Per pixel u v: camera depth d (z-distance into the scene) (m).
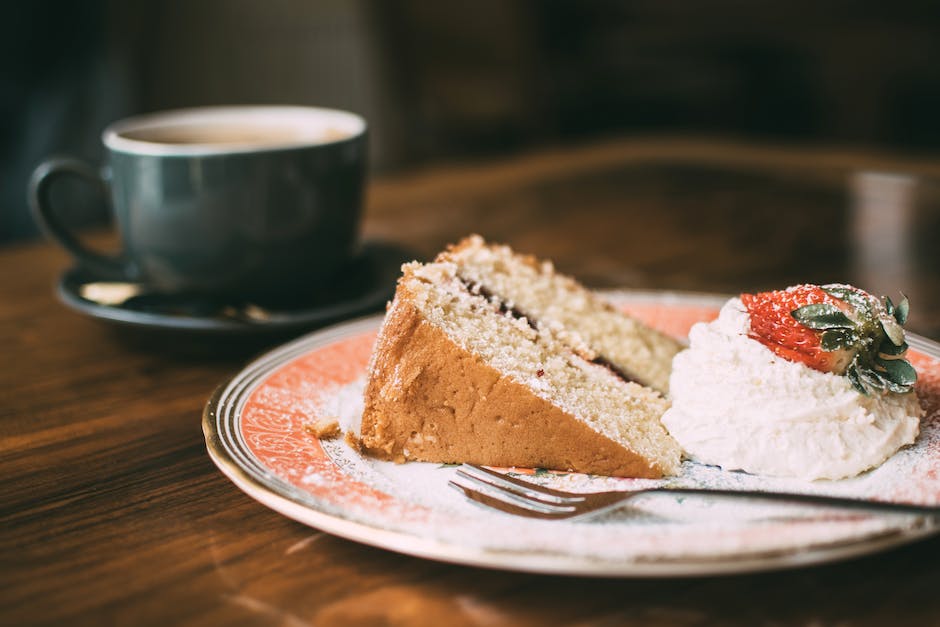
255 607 0.37
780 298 0.44
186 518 0.40
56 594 0.37
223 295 0.56
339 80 1.26
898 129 1.64
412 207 0.79
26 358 0.53
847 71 1.63
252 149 0.54
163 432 0.46
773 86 1.71
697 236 0.69
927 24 1.58
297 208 0.55
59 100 1.31
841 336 0.42
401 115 1.26
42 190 0.57
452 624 0.36
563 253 0.66
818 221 0.70
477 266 0.50
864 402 0.43
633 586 0.37
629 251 0.66
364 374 0.48
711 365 0.44
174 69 1.32
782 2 1.65
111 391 0.50
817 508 0.39
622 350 0.50
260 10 1.29
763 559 0.35
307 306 0.56
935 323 0.54
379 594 0.37
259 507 0.41
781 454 0.42
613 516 0.39
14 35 1.26
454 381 0.43
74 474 0.43
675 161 0.92
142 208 0.55
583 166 0.92
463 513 0.39
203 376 0.51
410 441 0.44
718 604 0.36
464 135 1.29
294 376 0.47
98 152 1.29
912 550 0.38
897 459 0.42
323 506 0.38
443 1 1.28
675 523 0.39
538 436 0.43
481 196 0.82
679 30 1.75
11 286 0.63
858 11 1.61
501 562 0.36
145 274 0.56
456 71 1.30
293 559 0.38
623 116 1.69
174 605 0.37
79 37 1.30
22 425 0.47
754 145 1.00
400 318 0.44
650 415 0.45
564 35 1.84
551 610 0.36
